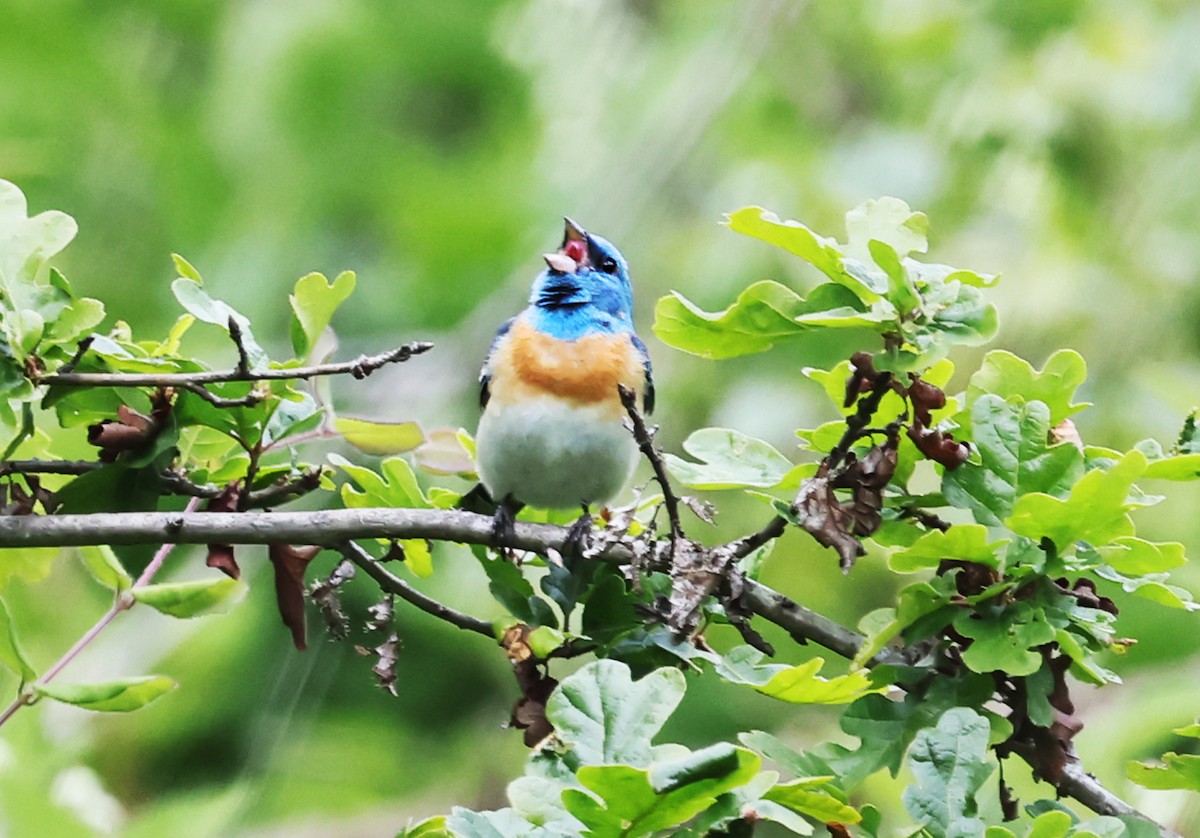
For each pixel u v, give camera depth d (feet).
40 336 20.01
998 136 48.73
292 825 39.52
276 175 49.49
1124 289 45.29
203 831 26.50
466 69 50.83
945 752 18.10
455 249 48.37
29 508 21.63
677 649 20.56
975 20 51.39
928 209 48.32
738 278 46.80
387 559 22.65
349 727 41.57
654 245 49.93
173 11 51.11
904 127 50.57
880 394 19.74
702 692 39.73
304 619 22.45
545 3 52.54
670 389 46.03
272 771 39.93
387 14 50.62
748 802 17.03
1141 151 47.55
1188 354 44.80
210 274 47.98
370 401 44.78
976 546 19.33
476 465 28.04
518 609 22.07
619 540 21.30
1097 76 48.32
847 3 52.80
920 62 51.37
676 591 20.17
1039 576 19.77
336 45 50.11
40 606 38.06
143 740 38.83
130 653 38.58
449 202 49.49
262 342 46.88
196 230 48.67
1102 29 49.57
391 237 49.44
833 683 18.95
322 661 41.27
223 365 45.68
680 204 50.83
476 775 41.65
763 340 20.68
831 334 44.60
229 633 39.91
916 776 17.99
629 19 53.21
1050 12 49.88
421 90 51.24
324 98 49.98
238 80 50.31
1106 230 46.29
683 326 20.74
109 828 26.53
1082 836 16.93
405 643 41.86
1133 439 42.55
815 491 19.88
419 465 24.49
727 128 52.26
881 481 19.88
